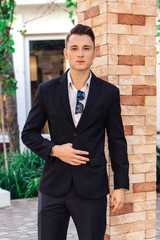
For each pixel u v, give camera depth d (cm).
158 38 809
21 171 621
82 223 204
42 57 890
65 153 193
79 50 196
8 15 571
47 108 202
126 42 268
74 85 205
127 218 277
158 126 821
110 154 215
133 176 278
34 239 394
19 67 875
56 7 853
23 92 879
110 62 263
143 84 276
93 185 201
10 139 748
